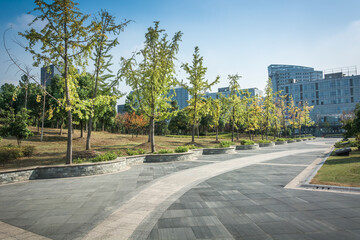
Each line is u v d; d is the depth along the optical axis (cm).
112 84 2025
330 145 3478
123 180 1038
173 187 873
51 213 598
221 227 479
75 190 862
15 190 877
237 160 1714
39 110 3378
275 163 1509
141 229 480
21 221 541
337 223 486
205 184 912
